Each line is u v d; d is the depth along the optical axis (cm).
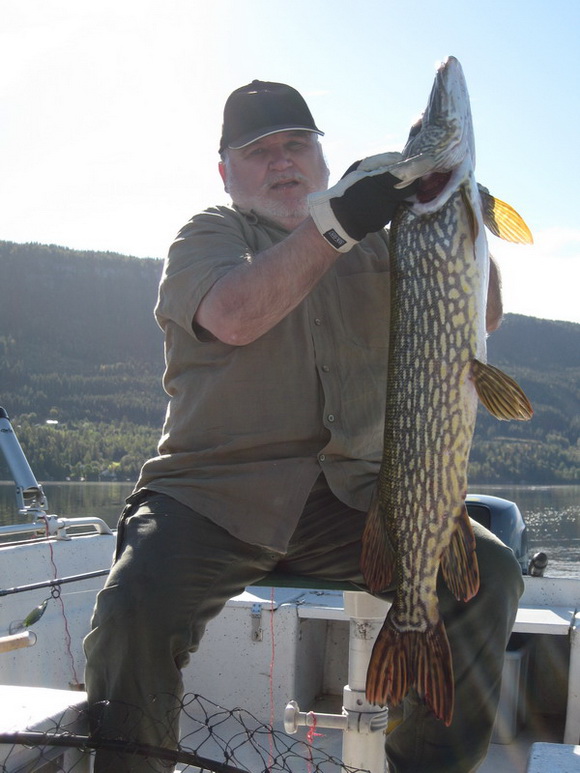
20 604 205
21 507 217
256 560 133
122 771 109
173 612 119
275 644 215
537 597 225
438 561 119
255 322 125
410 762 124
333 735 203
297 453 138
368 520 126
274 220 156
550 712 222
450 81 117
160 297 142
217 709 219
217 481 132
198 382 140
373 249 151
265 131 151
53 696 115
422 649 117
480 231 118
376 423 144
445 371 119
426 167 114
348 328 144
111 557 234
